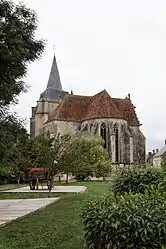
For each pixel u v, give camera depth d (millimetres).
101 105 64688
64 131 67000
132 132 69625
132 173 11859
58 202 17297
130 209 5211
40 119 80562
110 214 5168
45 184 39062
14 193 25656
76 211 13141
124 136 62094
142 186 11195
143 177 11516
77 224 10070
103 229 5145
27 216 12406
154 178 11477
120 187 11664
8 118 15055
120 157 60969
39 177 31188
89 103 72688
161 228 5047
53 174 24156
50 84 85500
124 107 73250
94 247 5348
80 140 47312
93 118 63094
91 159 47500
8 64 12750
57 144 26516
